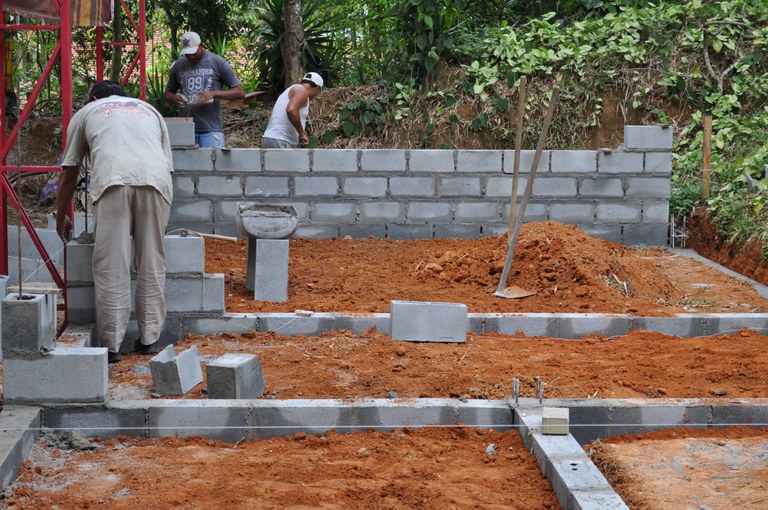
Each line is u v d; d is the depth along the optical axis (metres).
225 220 10.82
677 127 13.38
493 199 10.92
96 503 4.12
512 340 7.09
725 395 5.63
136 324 6.82
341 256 9.91
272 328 7.04
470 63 13.97
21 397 5.03
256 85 15.02
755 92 13.38
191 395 5.55
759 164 11.38
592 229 10.98
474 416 5.25
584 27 14.16
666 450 4.85
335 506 4.13
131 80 15.87
